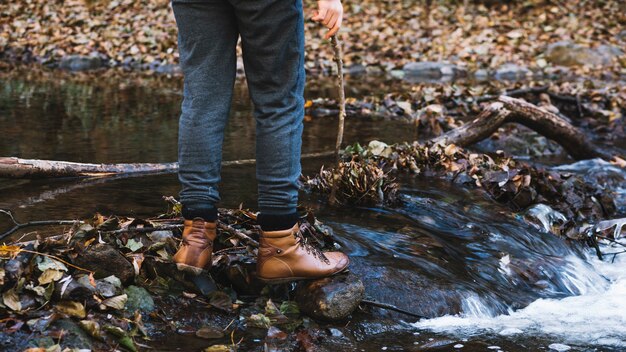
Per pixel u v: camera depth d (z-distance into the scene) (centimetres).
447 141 513
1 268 236
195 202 254
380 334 258
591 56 1026
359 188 367
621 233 400
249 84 254
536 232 372
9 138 504
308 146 522
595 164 517
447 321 275
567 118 675
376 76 947
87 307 239
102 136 525
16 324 222
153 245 269
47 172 397
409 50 1072
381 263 295
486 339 261
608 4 1216
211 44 248
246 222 299
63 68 947
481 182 430
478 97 711
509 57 1034
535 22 1165
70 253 252
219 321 251
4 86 754
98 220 271
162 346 232
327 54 1041
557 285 324
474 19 1175
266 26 239
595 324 283
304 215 332
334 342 246
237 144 515
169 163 443
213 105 251
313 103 682
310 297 259
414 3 1238
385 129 598
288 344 240
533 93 708
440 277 296
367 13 1199
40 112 611
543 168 456
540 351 253
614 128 646
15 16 1125
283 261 257
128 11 1159
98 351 222
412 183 427
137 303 249
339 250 299
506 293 306
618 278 346
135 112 630
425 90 723
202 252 256
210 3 245
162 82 839
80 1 1175
